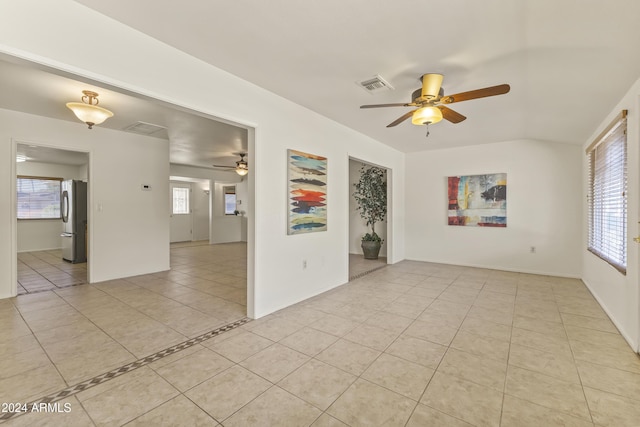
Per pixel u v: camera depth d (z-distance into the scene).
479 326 2.84
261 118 3.02
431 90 2.56
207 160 7.43
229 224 9.68
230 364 2.17
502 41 2.05
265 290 3.13
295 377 2.00
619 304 2.78
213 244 9.10
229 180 9.54
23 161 7.19
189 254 7.23
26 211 7.37
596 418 1.61
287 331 2.73
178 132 4.75
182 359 2.23
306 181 3.61
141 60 2.07
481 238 5.46
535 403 1.74
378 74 2.65
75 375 2.02
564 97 2.89
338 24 1.94
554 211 4.82
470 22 1.86
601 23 1.72
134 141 4.89
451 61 2.36
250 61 2.46
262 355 2.29
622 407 1.70
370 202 6.43
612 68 2.21
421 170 6.12
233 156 6.88
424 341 2.54
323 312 3.21
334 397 1.80
